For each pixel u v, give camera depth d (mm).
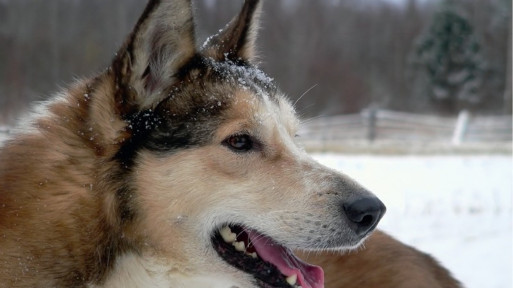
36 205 923
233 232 982
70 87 1013
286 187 969
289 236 959
